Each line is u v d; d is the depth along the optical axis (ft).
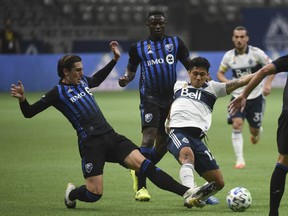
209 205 97.09
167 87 107.45
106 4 419.33
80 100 91.09
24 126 214.90
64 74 91.97
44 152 158.10
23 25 401.90
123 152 89.81
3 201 101.09
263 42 379.35
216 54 353.10
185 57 110.22
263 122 225.15
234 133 138.72
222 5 420.77
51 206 96.84
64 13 410.52
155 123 105.60
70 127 212.43
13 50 358.84
